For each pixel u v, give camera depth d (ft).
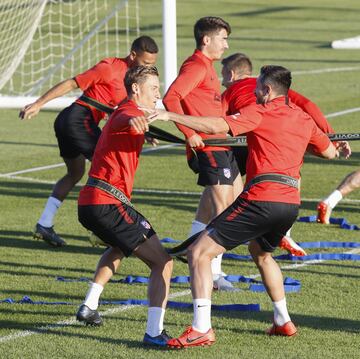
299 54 309.63
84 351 74.33
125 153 77.10
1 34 229.25
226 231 74.49
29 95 238.48
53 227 120.47
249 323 82.48
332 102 224.33
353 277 98.07
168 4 209.26
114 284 96.58
